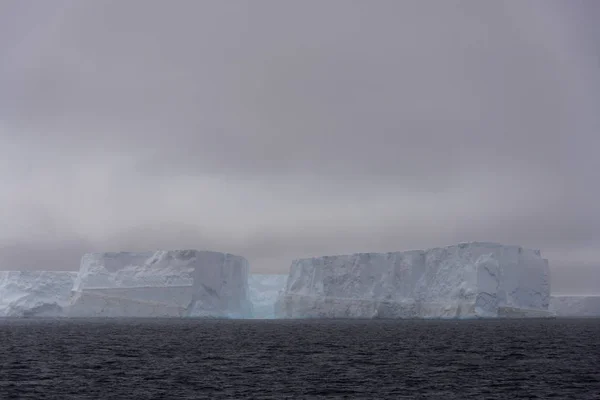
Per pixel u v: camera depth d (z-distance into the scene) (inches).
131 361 2669.8
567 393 1900.8
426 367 2472.9
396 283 6860.2
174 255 6988.2
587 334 4416.8
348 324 6186.0
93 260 7263.8
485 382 2097.7
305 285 7391.7
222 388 1971.0
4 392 1889.8
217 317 6919.3
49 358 2758.4
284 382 2086.6
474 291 6264.8
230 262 7204.7
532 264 6614.2
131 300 6939.0
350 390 1940.2
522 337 4114.2
